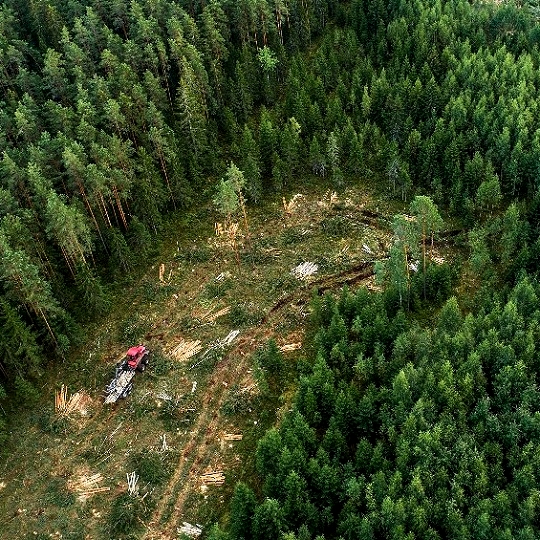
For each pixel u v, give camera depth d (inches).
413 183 3223.4
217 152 3388.3
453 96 3383.4
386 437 2037.4
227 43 3873.0
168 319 2655.0
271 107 3745.1
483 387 2071.9
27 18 4047.7
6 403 2338.8
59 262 2711.6
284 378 2363.4
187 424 2245.3
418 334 2256.4
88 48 3614.7
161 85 3624.5
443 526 1766.7
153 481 2079.2
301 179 3329.2
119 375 2372.0
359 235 2974.9
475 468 1835.6
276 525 1771.7
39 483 2103.8
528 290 2333.9
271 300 2696.9
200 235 3046.3
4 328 2246.6
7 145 3024.1
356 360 2246.6
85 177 2699.3
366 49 4005.9
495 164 3132.4
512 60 3668.8
